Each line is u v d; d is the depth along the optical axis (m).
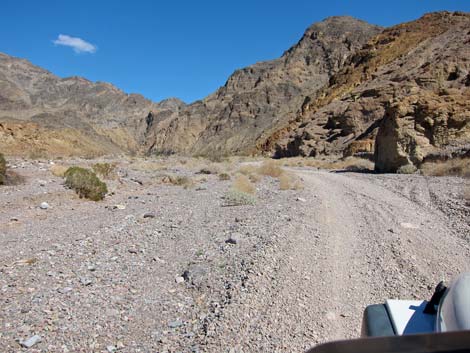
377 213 11.98
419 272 6.65
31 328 4.79
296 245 8.08
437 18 99.94
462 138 27.56
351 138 68.38
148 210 13.27
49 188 17.23
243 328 4.73
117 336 4.70
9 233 9.91
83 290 6.05
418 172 25.59
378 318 3.11
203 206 13.92
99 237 9.38
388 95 68.38
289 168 44.50
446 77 60.16
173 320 5.11
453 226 10.04
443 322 2.55
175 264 7.33
